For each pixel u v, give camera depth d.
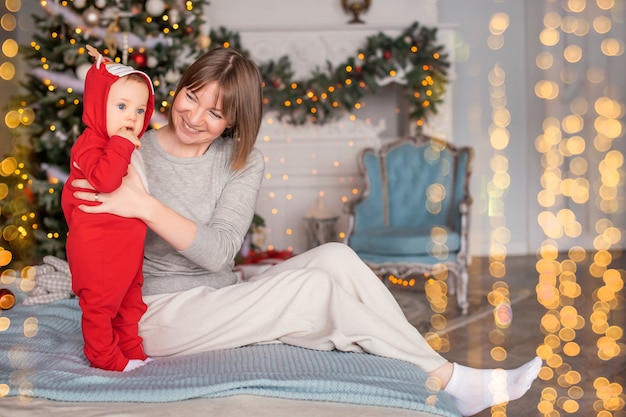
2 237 4.49
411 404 1.47
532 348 3.46
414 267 4.30
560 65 6.45
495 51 6.45
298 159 5.74
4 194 4.29
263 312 1.79
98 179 1.55
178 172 1.96
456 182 4.80
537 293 4.80
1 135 5.29
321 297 1.79
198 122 1.83
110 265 1.62
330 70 5.48
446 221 4.82
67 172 4.10
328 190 5.75
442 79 5.59
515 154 6.50
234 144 1.97
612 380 2.96
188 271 1.94
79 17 4.11
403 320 1.84
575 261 6.04
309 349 1.77
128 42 4.05
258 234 5.04
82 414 1.38
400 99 6.11
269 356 1.70
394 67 5.48
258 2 5.96
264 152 5.73
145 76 1.68
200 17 4.63
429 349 1.80
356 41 5.56
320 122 5.68
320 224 5.16
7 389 1.49
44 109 4.16
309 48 5.55
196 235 1.72
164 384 1.52
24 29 5.72
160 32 4.27
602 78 6.41
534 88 6.46
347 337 1.72
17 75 5.54
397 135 6.13
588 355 3.33
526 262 6.08
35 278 2.53
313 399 1.49
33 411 1.39
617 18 6.39
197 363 1.68
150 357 1.83
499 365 3.16
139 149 1.98
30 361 1.71
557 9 6.42
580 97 6.46
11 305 2.37
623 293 4.75
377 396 1.49
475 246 6.54
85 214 1.61
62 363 1.67
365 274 1.87
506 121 6.47
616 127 6.40
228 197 1.94
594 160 6.46
